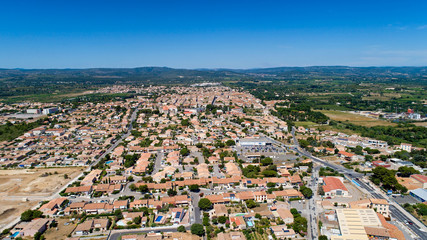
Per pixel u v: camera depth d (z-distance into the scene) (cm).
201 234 19525
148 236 19062
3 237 19550
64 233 19988
